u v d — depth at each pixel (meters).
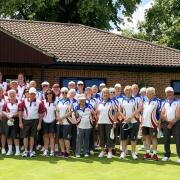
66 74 19.98
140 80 21.06
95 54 20.47
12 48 17.91
